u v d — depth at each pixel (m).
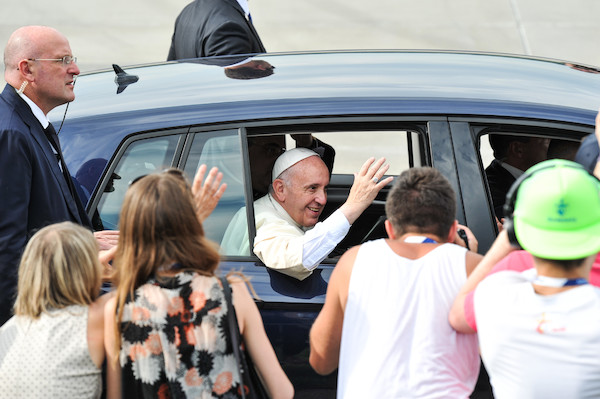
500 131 13.15
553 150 13.86
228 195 13.20
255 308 10.50
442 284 10.12
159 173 10.13
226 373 9.87
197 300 9.83
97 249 10.41
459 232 12.12
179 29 22.09
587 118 13.21
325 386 12.56
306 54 16.25
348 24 42.56
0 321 12.46
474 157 12.92
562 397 8.79
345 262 10.58
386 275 10.23
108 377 10.22
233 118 13.26
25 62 13.20
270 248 12.81
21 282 10.25
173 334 9.78
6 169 12.63
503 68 15.07
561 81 14.55
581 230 8.81
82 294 10.21
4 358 10.12
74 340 10.11
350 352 10.27
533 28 41.62
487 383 12.43
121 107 13.77
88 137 13.46
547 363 8.80
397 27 42.12
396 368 10.03
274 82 14.16
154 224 9.73
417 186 10.41
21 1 44.78
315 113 13.21
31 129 13.11
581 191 8.88
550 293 8.97
